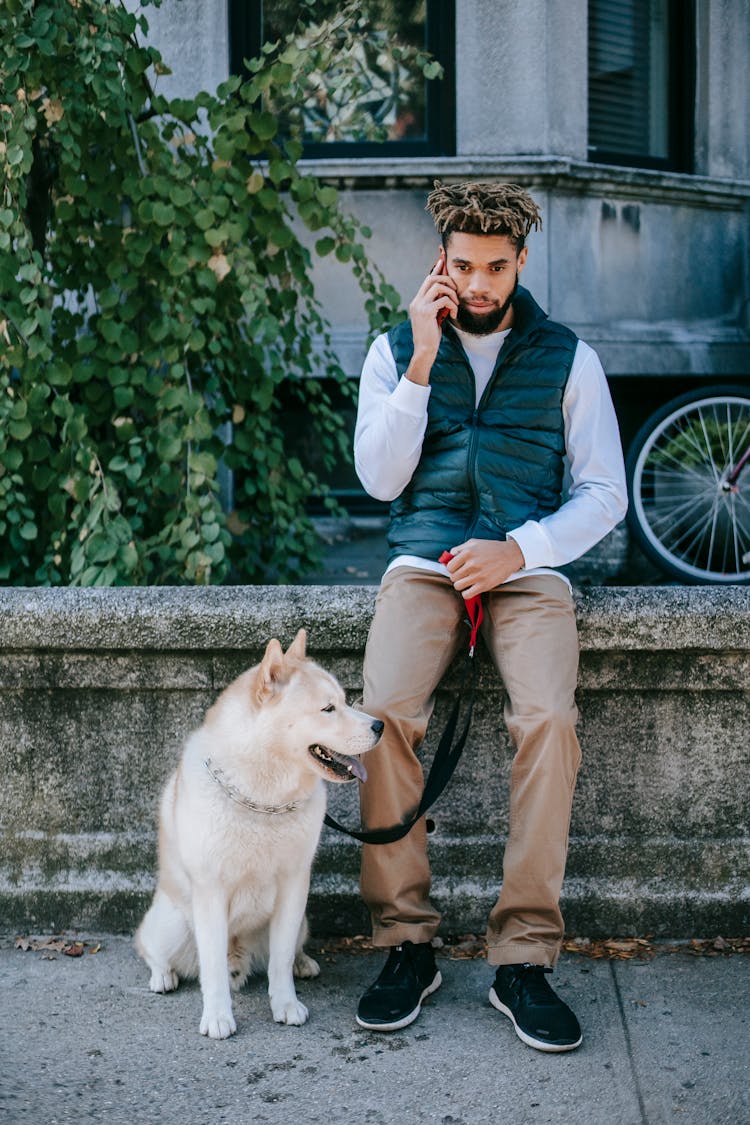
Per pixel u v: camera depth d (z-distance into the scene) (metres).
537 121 5.58
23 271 3.71
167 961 2.84
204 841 2.59
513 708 2.69
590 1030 2.64
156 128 4.12
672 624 3.03
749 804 3.15
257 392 4.33
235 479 5.37
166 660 3.12
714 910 3.13
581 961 3.01
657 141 6.22
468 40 5.59
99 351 4.12
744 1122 2.26
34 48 3.82
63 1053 2.54
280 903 2.71
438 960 3.03
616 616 3.03
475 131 5.64
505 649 2.74
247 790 2.56
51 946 3.11
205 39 5.41
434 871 3.18
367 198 5.58
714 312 6.10
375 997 2.68
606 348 5.71
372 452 2.81
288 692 2.54
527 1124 2.26
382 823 2.72
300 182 4.20
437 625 2.78
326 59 4.11
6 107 3.87
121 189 4.16
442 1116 2.29
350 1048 2.57
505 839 3.17
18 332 3.82
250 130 4.41
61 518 3.90
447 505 2.86
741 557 5.30
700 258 6.05
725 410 5.18
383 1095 2.37
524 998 2.60
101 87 3.77
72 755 3.17
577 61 5.64
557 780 2.60
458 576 2.70
